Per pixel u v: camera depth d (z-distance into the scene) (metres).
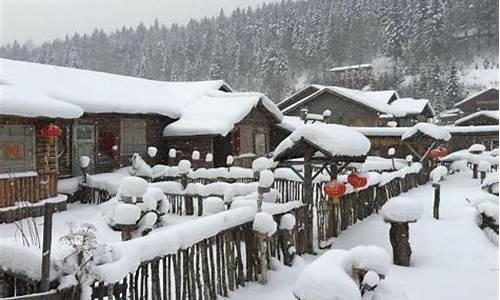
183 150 19.66
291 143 8.84
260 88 70.88
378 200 12.63
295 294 4.26
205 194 11.81
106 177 15.29
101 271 4.05
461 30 73.06
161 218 10.14
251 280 6.92
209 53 76.75
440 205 13.42
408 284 6.92
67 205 14.13
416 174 17.89
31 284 4.31
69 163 16.39
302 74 78.31
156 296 5.09
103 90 18.47
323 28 83.94
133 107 18.00
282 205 7.92
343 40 81.81
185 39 80.56
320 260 4.57
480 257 8.42
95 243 4.20
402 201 7.96
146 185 7.80
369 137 22.62
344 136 8.79
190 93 22.31
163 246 5.00
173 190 12.39
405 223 7.95
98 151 17.47
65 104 12.81
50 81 17.08
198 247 5.88
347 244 9.27
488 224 10.86
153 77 75.81
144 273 4.96
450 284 6.91
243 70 75.12
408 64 70.88
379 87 64.88
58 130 12.11
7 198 11.47
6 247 4.48
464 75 65.19
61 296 3.92
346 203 10.34
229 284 6.43
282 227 7.69
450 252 8.75
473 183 18.70
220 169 14.02
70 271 4.07
